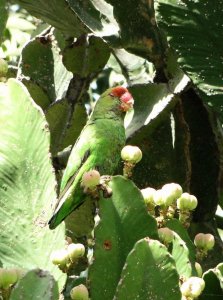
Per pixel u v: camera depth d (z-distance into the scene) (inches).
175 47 198.5
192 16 198.7
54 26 203.3
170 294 183.5
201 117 204.4
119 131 198.1
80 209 197.6
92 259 185.0
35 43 204.5
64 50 202.1
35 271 181.3
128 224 185.5
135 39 201.5
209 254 201.3
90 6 201.8
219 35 198.5
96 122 197.8
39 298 180.9
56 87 204.2
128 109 199.3
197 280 184.5
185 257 185.9
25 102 189.3
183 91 200.1
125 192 185.5
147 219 185.5
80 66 202.2
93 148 196.2
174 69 201.8
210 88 198.1
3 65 191.8
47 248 187.8
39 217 188.1
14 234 187.8
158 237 185.5
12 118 189.3
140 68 209.6
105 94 199.6
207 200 204.1
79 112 201.0
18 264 187.5
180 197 188.7
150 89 200.8
